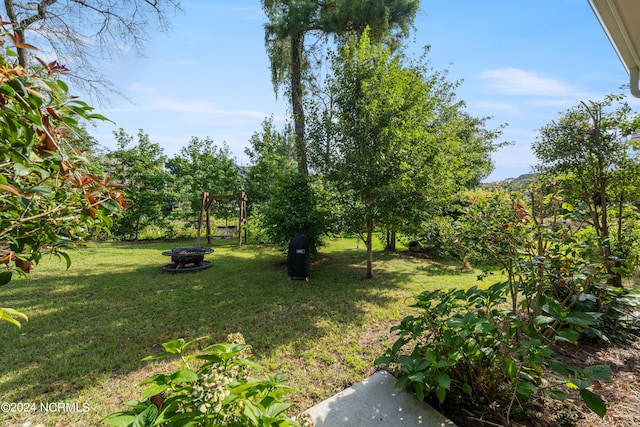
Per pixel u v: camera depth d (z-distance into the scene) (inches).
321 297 201.2
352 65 233.8
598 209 162.6
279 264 304.7
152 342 136.3
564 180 155.1
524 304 106.7
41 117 42.8
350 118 231.6
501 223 111.7
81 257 323.3
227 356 52.5
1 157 43.9
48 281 231.9
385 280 246.7
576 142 152.6
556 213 116.1
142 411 43.3
